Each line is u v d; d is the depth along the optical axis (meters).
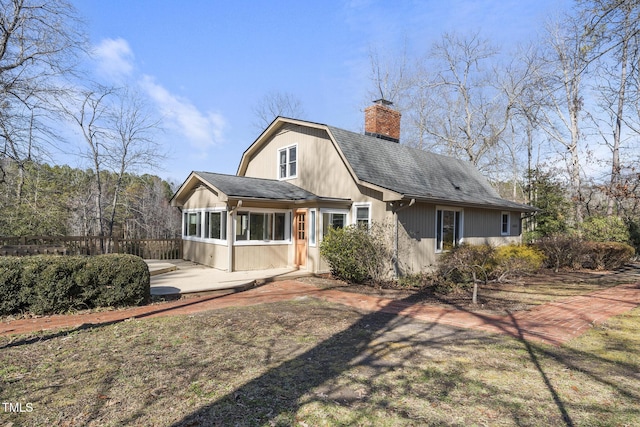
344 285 10.50
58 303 6.86
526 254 12.88
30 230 18.75
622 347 5.17
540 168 23.05
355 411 3.31
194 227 15.22
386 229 11.12
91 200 24.89
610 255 14.36
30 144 13.97
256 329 5.94
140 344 5.12
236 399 3.52
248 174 17.67
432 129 29.78
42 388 3.70
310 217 12.37
